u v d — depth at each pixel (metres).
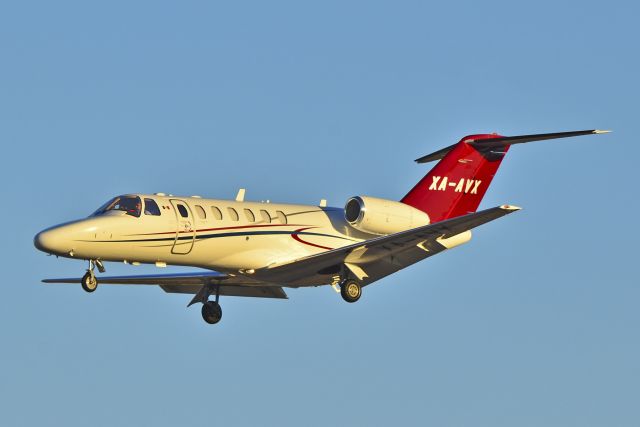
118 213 101.69
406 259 108.00
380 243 103.62
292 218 109.50
